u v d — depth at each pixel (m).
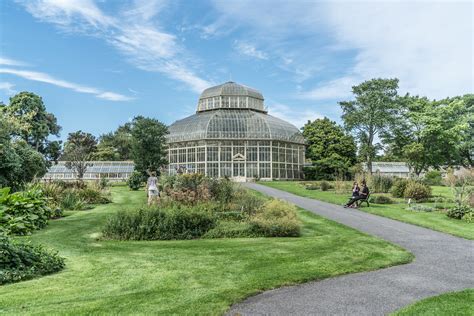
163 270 9.86
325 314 6.98
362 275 9.67
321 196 31.97
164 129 48.06
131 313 6.71
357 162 64.00
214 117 62.59
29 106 47.69
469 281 9.17
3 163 22.48
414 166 60.72
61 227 17.23
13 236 14.82
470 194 24.97
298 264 10.52
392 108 57.47
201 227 15.96
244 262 10.74
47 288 8.24
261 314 6.97
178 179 24.39
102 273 9.58
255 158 60.31
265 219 17.11
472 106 66.50
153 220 15.46
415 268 10.42
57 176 63.69
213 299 7.56
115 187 46.91
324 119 67.69
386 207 25.45
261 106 70.50
